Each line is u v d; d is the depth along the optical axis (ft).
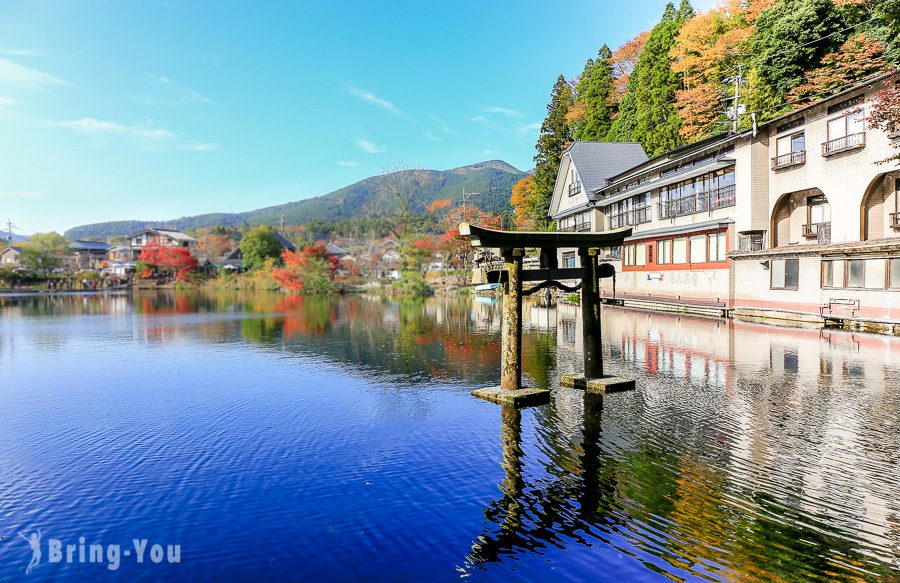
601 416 30.73
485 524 18.61
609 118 176.14
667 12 148.87
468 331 78.07
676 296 103.65
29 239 327.26
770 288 79.30
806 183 77.87
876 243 60.85
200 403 36.70
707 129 126.31
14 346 66.44
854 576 15.08
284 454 26.08
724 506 19.38
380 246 299.17
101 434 29.86
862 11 91.09
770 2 114.62
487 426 29.55
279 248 318.04
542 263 37.76
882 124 64.23
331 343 66.49
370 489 21.68
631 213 125.08
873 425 28.30
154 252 278.46
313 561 16.58
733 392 35.83
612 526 18.22
